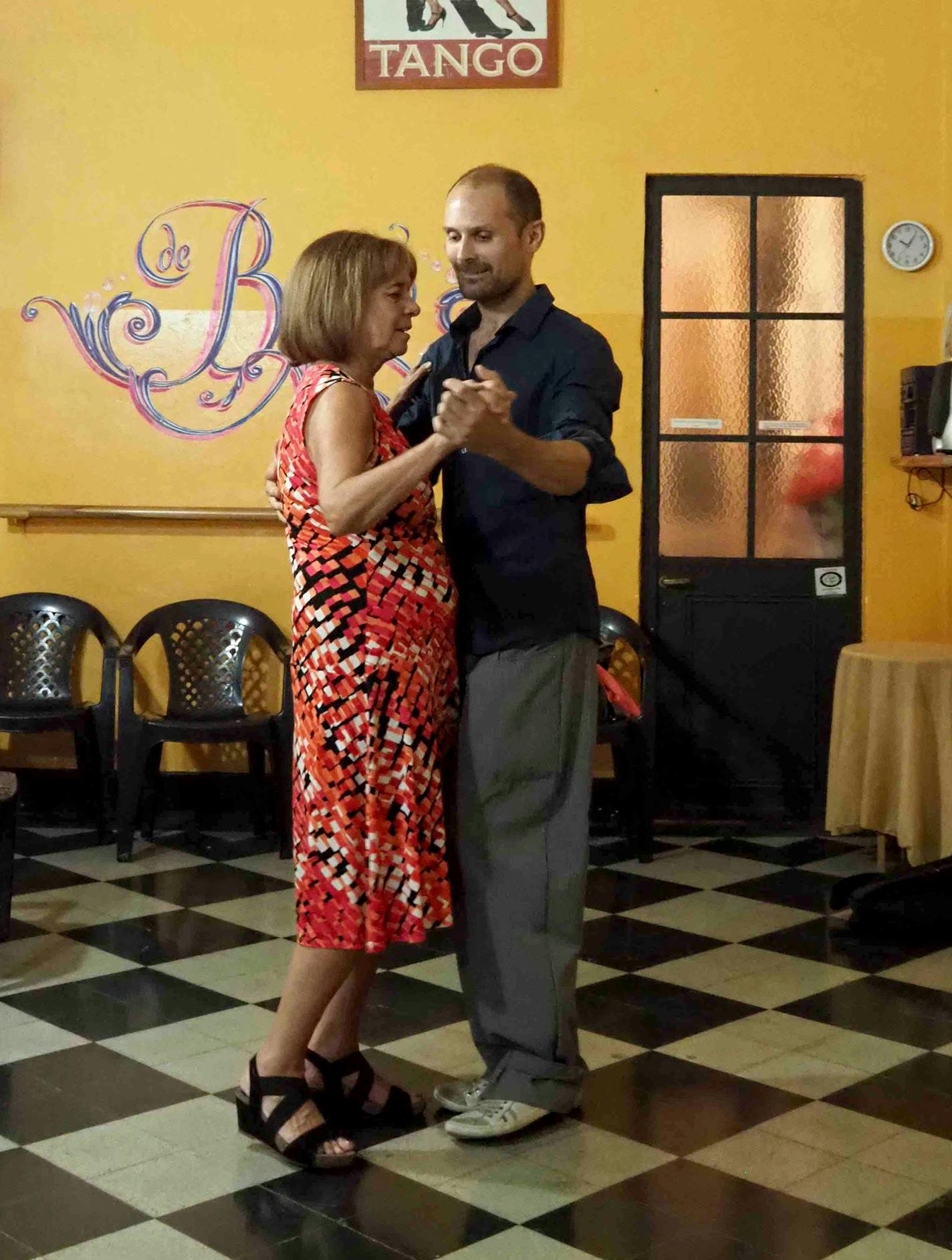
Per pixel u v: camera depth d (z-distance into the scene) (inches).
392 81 200.2
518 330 99.6
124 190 203.9
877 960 144.5
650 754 194.9
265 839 198.1
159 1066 114.0
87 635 207.5
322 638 93.5
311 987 95.3
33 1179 94.0
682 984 136.6
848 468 204.4
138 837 197.6
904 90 199.8
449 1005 129.2
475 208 98.9
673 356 203.6
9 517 205.3
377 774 93.0
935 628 204.5
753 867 183.8
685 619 205.3
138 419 206.1
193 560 206.8
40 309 205.3
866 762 172.9
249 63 201.6
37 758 209.0
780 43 199.5
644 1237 87.2
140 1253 84.7
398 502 89.2
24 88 203.5
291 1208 90.4
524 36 199.3
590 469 92.4
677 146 200.1
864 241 201.6
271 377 204.8
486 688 98.6
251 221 203.2
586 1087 110.7
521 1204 91.2
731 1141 101.0
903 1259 84.7
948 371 180.5
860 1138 101.7
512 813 99.5
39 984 134.6
